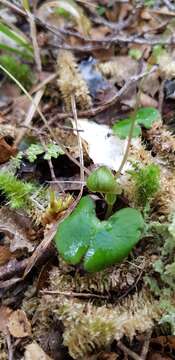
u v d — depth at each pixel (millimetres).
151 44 195
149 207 131
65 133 166
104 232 115
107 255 112
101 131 163
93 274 124
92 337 112
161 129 157
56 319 123
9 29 207
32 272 134
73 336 113
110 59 207
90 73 197
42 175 155
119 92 176
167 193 134
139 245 129
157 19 224
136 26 223
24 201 139
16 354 123
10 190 137
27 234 137
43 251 129
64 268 127
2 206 144
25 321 126
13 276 131
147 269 124
